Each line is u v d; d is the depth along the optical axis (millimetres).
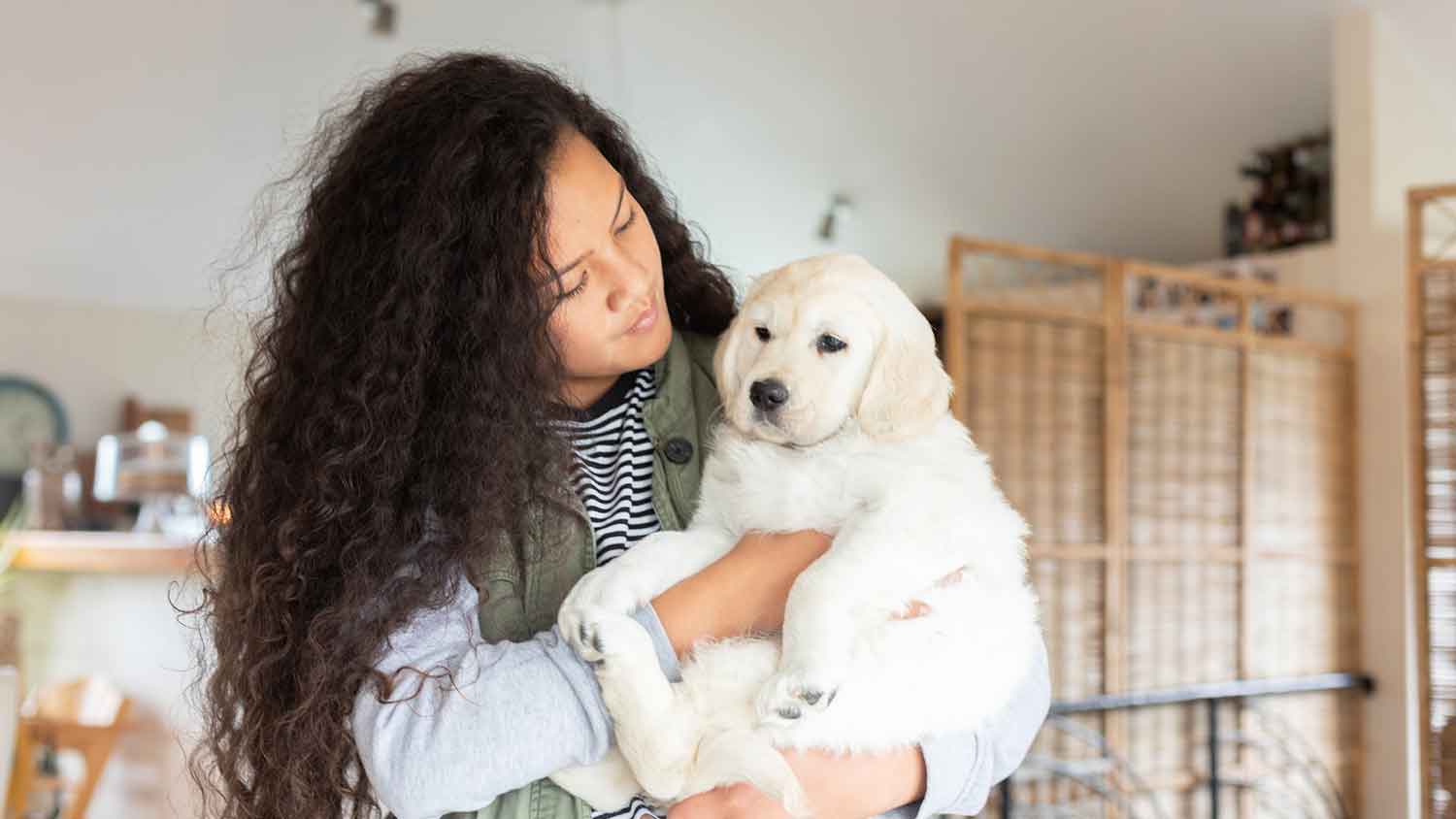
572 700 1119
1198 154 6344
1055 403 4414
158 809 4270
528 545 1261
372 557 1186
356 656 1160
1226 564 4797
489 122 1269
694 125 7211
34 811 4262
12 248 8016
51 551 4328
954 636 1240
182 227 7867
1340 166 5199
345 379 1243
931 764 1213
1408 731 4961
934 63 6266
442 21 6586
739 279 1718
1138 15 5555
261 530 1259
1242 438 4836
